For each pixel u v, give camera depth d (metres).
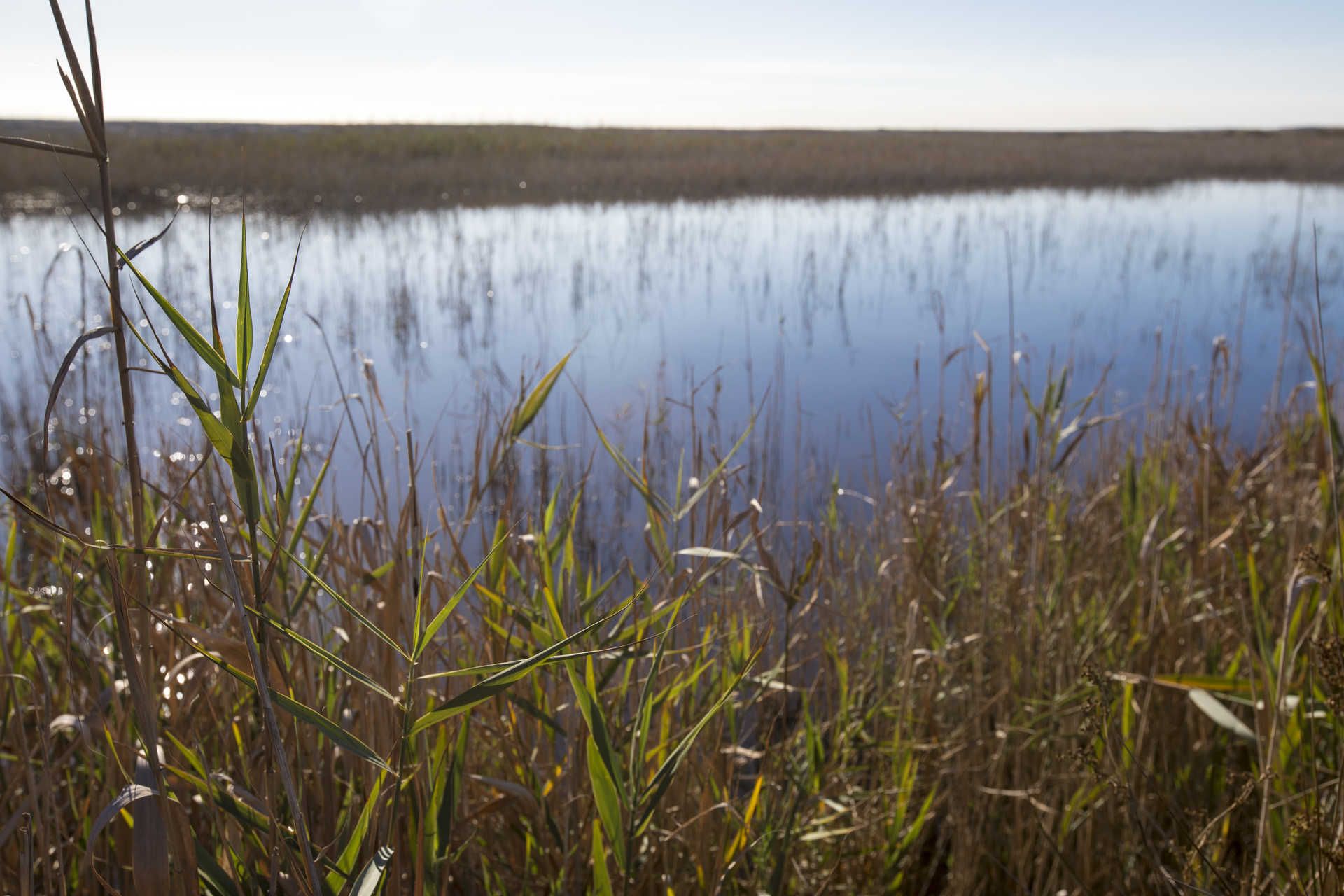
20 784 1.72
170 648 1.70
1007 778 2.77
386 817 1.55
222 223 15.75
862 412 6.32
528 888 1.95
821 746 2.34
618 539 4.52
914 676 3.03
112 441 3.75
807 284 11.32
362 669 1.93
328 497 3.69
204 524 1.90
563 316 9.53
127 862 1.57
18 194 17.16
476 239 14.70
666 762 1.66
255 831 1.47
